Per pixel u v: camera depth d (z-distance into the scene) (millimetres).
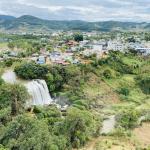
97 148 104875
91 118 123312
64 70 178500
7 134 87938
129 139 118125
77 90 173375
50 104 150125
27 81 162500
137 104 177500
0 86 125875
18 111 118625
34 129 89875
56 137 96375
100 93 180250
